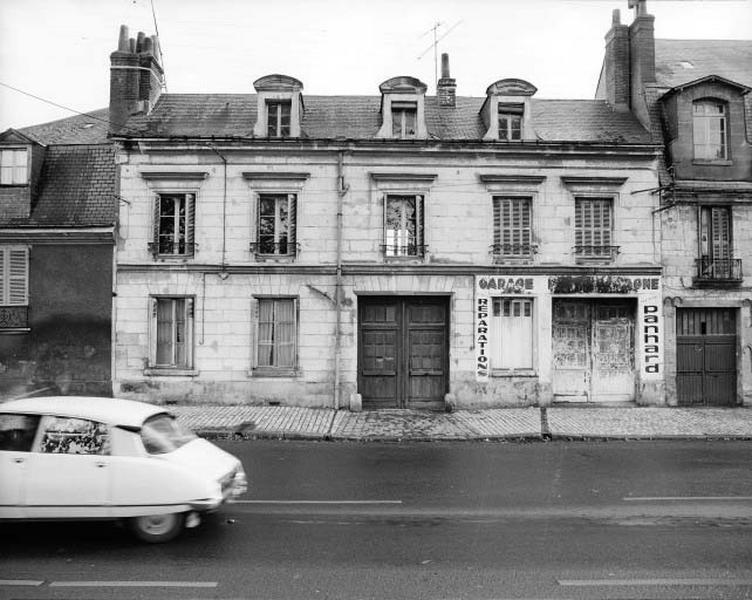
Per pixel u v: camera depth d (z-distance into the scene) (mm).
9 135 18984
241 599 5438
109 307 18562
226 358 18453
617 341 19047
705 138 19500
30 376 18547
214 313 18516
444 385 18906
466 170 18844
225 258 18547
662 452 12930
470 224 18750
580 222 19016
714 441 14469
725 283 18766
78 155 19844
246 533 7355
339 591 5625
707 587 5734
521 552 6707
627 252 18812
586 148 18734
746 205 19000
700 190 18844
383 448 13445
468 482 10094
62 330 18578
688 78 21672
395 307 19016
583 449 13344
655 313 18734
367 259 18641
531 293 18656
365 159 18812
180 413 16969
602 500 8961
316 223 18688
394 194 18812
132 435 7094
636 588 5699
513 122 19469
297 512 8281
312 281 18594
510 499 9016
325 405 18391
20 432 7082
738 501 8914
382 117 19203
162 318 18797
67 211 18812
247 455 12438
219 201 18641
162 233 18828
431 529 7543
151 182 18672
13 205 18859
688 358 18969
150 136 18469
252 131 19109
